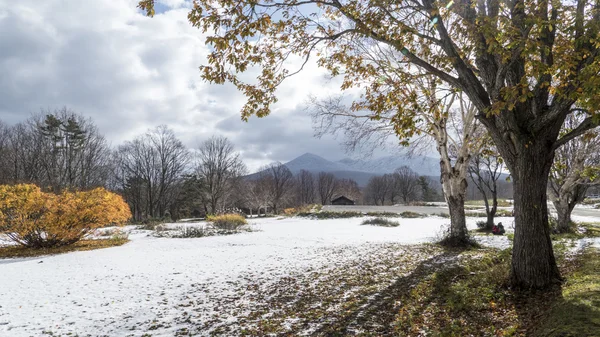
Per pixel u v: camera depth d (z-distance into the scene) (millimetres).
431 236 18094
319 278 8523
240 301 6848
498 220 27484
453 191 13516
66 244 16047
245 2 5812
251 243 16328
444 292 6602
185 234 20938
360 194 97562
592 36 4832
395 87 7293
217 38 5984
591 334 3404
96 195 16453
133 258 12398
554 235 14211
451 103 12906
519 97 5000
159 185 52500
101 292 7754
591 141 14461
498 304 5551
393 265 9734
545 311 4742
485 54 6285
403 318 5402
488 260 9344
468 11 6254
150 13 5633
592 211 35219
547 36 5914
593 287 5156
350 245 14719
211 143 51219
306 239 17516
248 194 56938
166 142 51375
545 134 5977
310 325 5398
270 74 7762
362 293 6996
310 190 96500
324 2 6527
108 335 5238
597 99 4344
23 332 5406
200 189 52688
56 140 41438
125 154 51656
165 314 6172
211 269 10117
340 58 7758
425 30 7555
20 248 15445
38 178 37469
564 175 15805
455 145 13820
